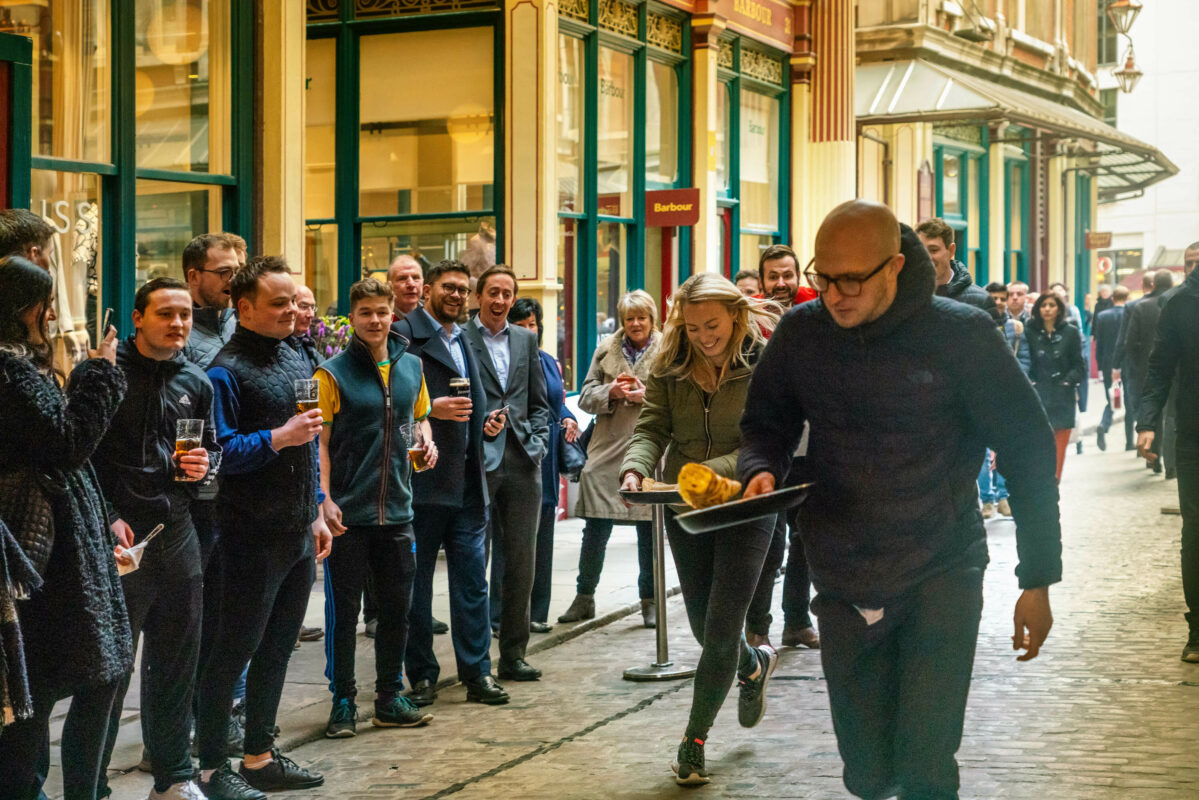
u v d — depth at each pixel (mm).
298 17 10195
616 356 8352
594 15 13578
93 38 8875
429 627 6652
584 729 6141
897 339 3730
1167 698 6258
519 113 12500
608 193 14148
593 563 8375
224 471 5059
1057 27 29781
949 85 20281
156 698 4887
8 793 4105
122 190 9055
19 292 4043
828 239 3676
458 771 5562
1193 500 6863
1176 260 48500
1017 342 13195
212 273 5840
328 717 6316
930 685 3795
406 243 13008
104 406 4090
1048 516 3801
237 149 9969
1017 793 4973
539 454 7094
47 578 4070
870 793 4004
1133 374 15914
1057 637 7551
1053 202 30234
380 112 13008
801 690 6715
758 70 17359
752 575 5230
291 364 5410
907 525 3807
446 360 6695
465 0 12625
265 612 5238
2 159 6980
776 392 4031
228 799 5172
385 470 6020
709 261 15586
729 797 5117
